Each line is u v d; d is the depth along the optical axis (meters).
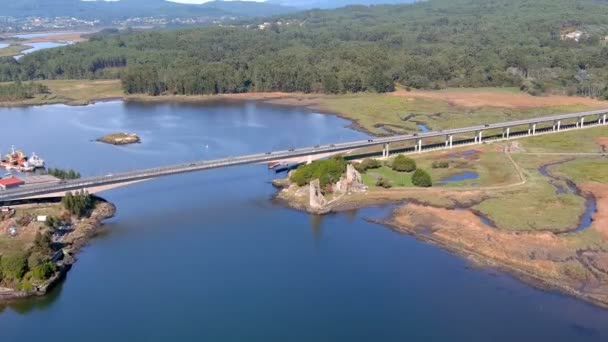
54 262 183.12
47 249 187.75
